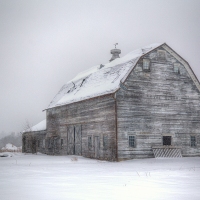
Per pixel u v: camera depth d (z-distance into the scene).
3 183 11.27
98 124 29.33
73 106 35.00
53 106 40.12
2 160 27.31
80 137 32.84
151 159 26.33
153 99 28.70
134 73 28.09
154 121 28.44
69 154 35.28
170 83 29.94
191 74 31.27
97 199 7.95
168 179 12.34
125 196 8.40
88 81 35.94
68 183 11.19
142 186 10.34
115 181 11.77
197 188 9.85
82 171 16.41
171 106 29.64
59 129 38.66
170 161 24.27
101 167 19.19
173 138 29.22
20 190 9.52
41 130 45.25
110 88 27.80
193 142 30.45
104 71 34.09
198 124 31.02
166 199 7.93
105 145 27.97
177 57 30.69
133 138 27.19
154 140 28.12
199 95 31.62
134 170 16.92
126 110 27.19
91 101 30.97
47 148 42.56
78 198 8.09
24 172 15.85
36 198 8.11
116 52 39.69
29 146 49.59
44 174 14.73
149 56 29.19
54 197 8.24
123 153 26.42
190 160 25.25
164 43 29.83
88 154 30.86
